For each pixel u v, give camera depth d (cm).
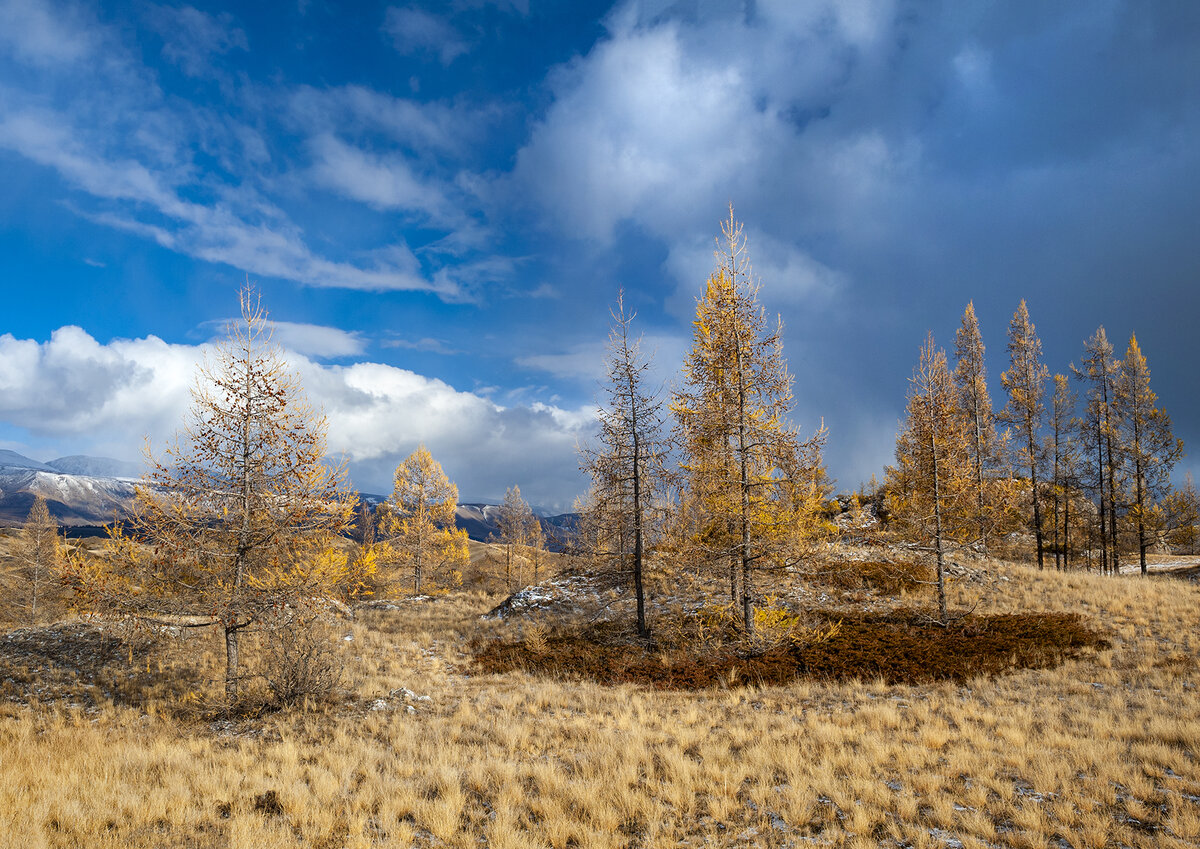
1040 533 3116
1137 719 1006
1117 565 3338
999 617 1789
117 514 1243
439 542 3806
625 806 746
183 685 1452
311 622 1385
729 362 1603
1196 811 664
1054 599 2003
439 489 3806
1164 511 3425
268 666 1325
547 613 2305
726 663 1535
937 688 1303
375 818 742
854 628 1738
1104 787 730
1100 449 3291
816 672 1431
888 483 2939
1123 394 3253
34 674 1510
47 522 4206
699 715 1180
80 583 1197
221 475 1326
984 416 3119
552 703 1313
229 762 912
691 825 707
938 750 916
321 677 1321
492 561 5231
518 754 977
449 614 2495
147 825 695
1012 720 1016
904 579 2200
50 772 820
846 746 943
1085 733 956
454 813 735
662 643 1756
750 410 1598
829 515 2520
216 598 1274
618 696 1344
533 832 689
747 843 655
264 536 1338
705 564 1625
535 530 4188
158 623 1277
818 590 2159
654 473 1806
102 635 1780
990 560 2614
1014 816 671
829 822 695
